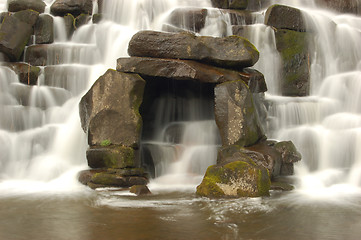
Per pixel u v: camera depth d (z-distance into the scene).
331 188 8.02
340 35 12.95
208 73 9.04
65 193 7.67
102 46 12.71
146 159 9.47
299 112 10.55
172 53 9.23
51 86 11.62
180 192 7.78
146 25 13.55
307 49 12.34
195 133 10.18
